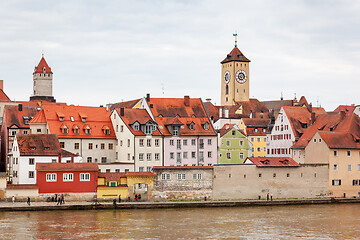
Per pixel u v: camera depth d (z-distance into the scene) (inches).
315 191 6289.4
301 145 7062.0
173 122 6643.7
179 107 7347.4
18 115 7003.0
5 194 5334.6
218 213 5324.8
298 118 7869.1
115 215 5083.7
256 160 6161.4
